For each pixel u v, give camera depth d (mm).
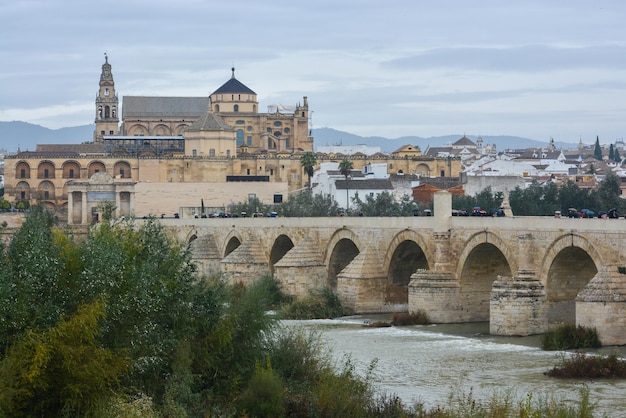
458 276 126625
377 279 140875
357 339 114438
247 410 74938
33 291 69188
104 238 77438
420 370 94688
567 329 103250
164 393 73625
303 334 94500
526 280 112000
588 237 104438
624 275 100812
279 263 152625
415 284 127938
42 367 65188
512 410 74375
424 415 74688
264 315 85188
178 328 79125
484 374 92188
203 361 79562
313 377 81688
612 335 100188
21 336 66562
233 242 180375
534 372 92312
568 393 83375
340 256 153625
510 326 111750
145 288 74312
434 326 123938
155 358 74438
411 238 134875
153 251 81125
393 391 85812
